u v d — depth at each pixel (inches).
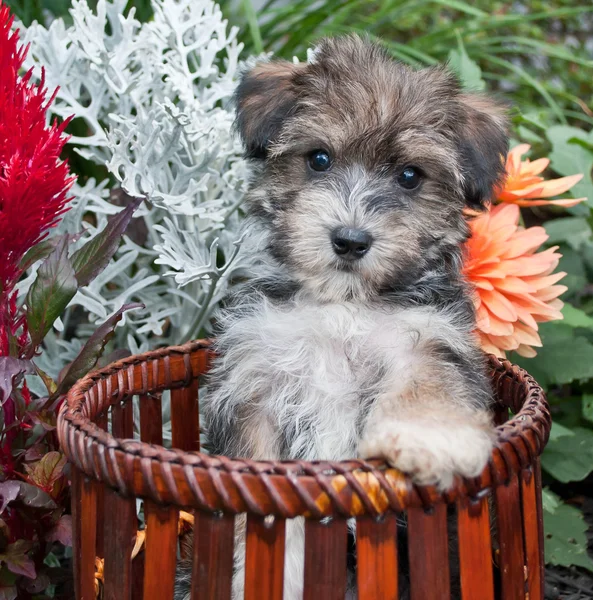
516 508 23.8
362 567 22.1
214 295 32.9
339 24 45.4
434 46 47.0
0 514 25.9
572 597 30.4
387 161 27.9
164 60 35.2
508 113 30.7
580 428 34.0
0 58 25.6
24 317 27.1
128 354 28.8
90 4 40.8
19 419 26.4
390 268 27.1
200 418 32.2
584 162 36.1
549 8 59.2
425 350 26.8
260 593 22.1
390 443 22.2
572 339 34.1
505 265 30.5
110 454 22.5
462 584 23.1
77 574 24.2
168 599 22.7
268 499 21.7
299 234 27.1
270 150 28.8
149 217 33.8
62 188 26.4
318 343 27.4
